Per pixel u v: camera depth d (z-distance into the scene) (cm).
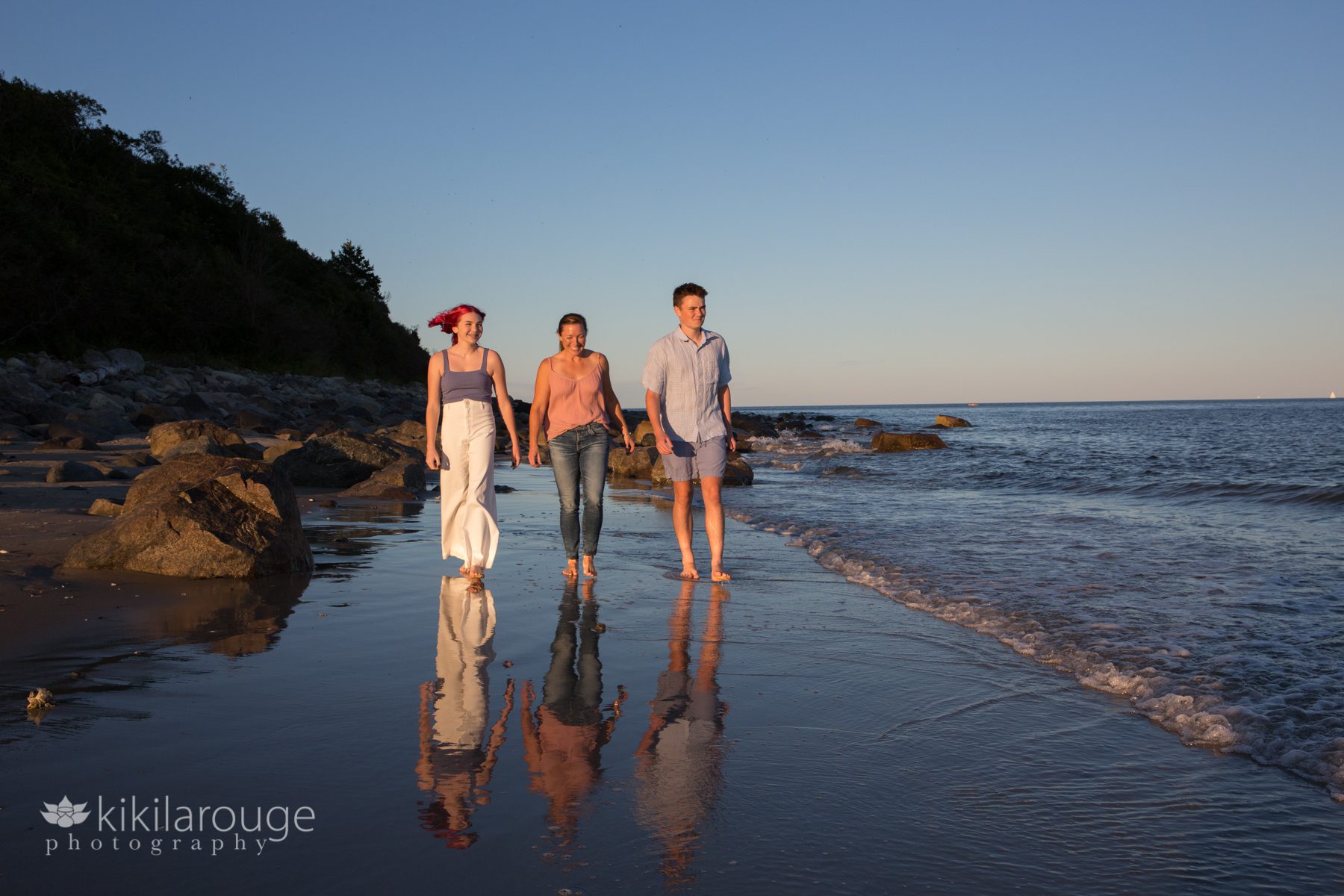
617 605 501
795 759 277
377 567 590
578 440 587
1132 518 938
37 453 1313
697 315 593
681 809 239
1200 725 309
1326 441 3095
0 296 2892
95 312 3322
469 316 567
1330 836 233
